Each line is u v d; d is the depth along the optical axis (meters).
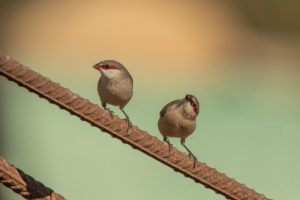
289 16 32.38
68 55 26.25
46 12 29.06
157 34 28.94
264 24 32.28
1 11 27.91
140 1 30.53
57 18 28.88
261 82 24.59
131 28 28.98
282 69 27.50
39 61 25.36
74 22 28.86
